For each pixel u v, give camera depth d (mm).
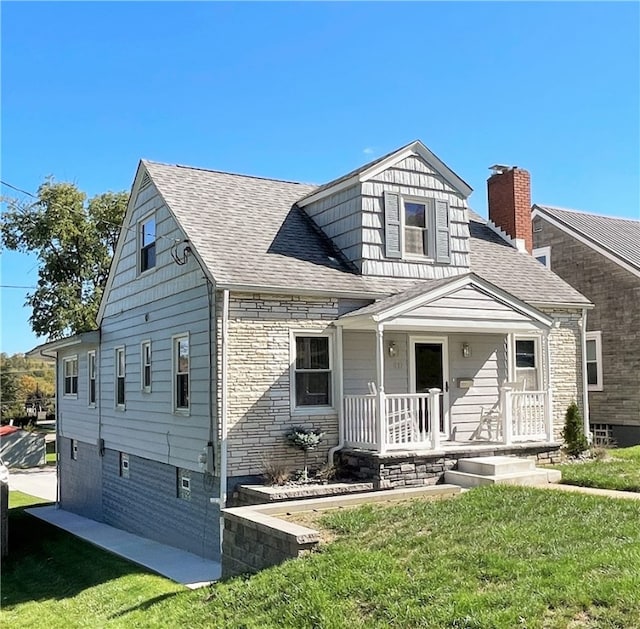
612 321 18719
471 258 15750
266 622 5852
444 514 7992
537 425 13375
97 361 18234
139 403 15086
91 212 33469
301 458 11844
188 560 11602
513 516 7691
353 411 12023
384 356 13172
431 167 14242
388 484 11125
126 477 15945
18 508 21219
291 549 7113
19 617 8336
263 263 12312
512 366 14570
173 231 13367
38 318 32969
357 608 5633
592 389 19125
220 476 11188
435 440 11828
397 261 13586
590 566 5621
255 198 14883
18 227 32562
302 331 12062
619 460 12977
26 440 36250
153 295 14414
